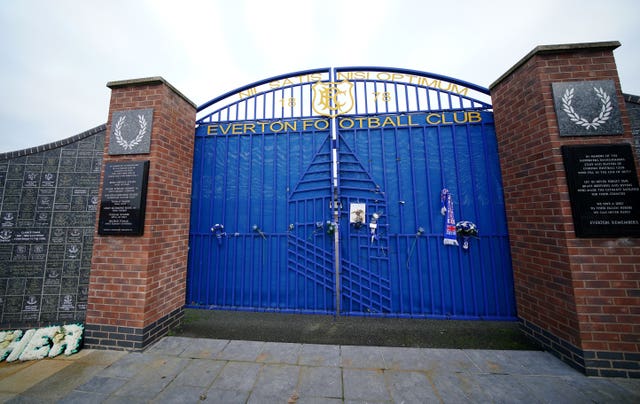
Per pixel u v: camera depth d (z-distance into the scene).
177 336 3.32
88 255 3.63
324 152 4.07
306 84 4.23
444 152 3.85
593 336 2.54
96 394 2.28
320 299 3.88
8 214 3.67
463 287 3.62
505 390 2.29
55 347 2.92
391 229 3.83
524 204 3.25
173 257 3.63
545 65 3.01
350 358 2.78
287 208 4.05
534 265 3.11
